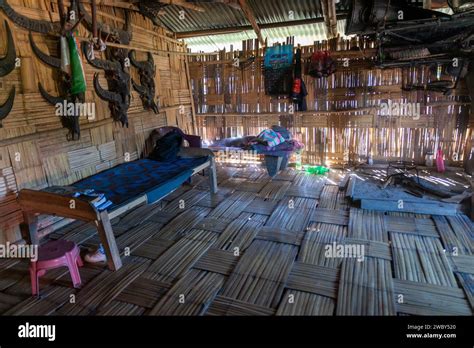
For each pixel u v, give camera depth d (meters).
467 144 4.70
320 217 3.63
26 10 3.22
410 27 3.68
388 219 3.52
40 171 3.39
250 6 5.09
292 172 5.37
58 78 3.55
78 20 3.45
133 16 4.68
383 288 2.41
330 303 2.28
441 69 4.55
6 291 2.54
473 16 3.43
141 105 4.94
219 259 2.87
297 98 5.32
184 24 5.86
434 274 2.56
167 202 4.22
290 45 5.31
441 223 3.38
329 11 4.61
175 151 4.50
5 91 3.06
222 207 4.02
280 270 2.68
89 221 2.69
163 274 2.69
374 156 5.34
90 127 3.97
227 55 5.80
